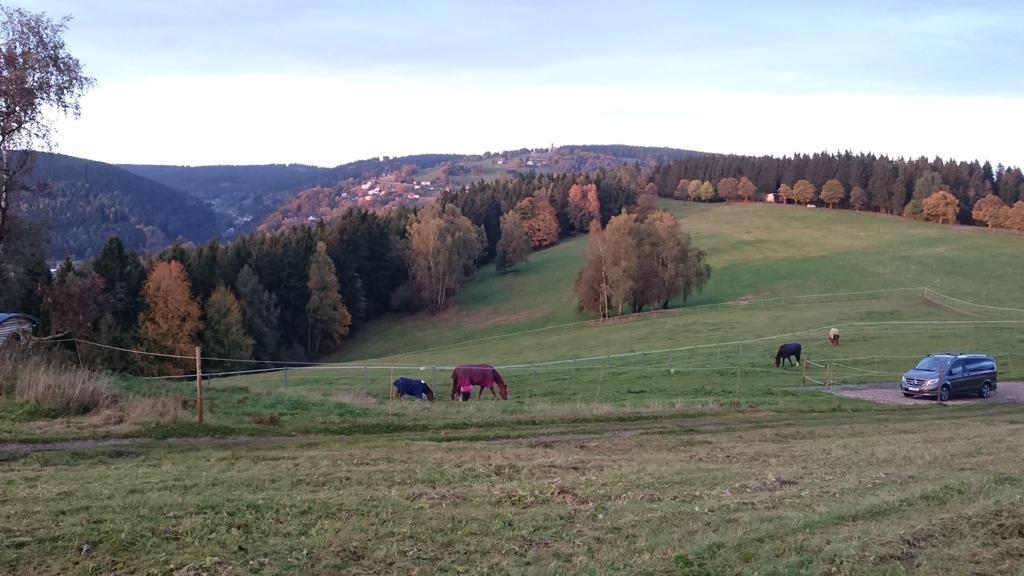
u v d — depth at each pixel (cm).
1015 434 1994
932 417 2489
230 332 6856
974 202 13350
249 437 1703
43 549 848
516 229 11925
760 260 10438
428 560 873
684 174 17850
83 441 1560
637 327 6731
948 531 972
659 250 8194
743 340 5422
